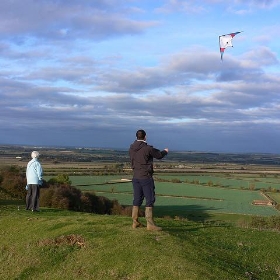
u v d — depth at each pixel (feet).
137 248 41.83
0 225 59.93
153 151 45.27
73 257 44.52
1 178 135.95
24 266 45.68
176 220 65.10
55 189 143.95
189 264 37.37
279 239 56.80
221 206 271.90
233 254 46.78
